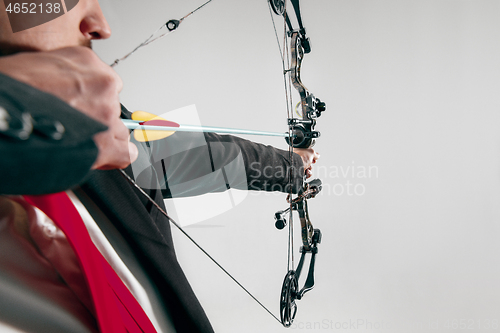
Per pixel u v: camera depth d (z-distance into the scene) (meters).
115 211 0.28
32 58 0.13
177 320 0.33
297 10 0.77
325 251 1.59
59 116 0.10
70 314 0.21
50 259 0.22
